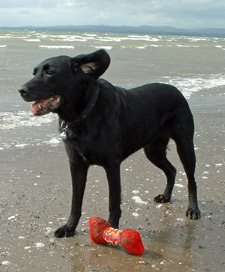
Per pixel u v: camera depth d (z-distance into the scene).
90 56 2.53
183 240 2.67
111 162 2.63
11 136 4.04
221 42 30.98
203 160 3.67
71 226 2.69
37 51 11.82
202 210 2.97
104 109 2.58
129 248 2.53
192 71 9.61
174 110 2.97
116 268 2.45
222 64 11.82
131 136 2.76
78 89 2.54
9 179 3.25
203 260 2.52
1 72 7.45
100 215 2.88
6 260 2.48
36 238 2.65
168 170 3.07
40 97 2.50
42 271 2.42
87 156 2.62
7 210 2.88
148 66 10.03
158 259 2.52
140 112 2.80
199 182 3.30
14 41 16.53
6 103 5.27
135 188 3.21
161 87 2.98
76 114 2.55
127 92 2.82
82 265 2.47
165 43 23.69
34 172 3.39
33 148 3.81
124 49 15.44
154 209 2.97
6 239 2.62
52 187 3.18
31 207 2.93
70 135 2.58
